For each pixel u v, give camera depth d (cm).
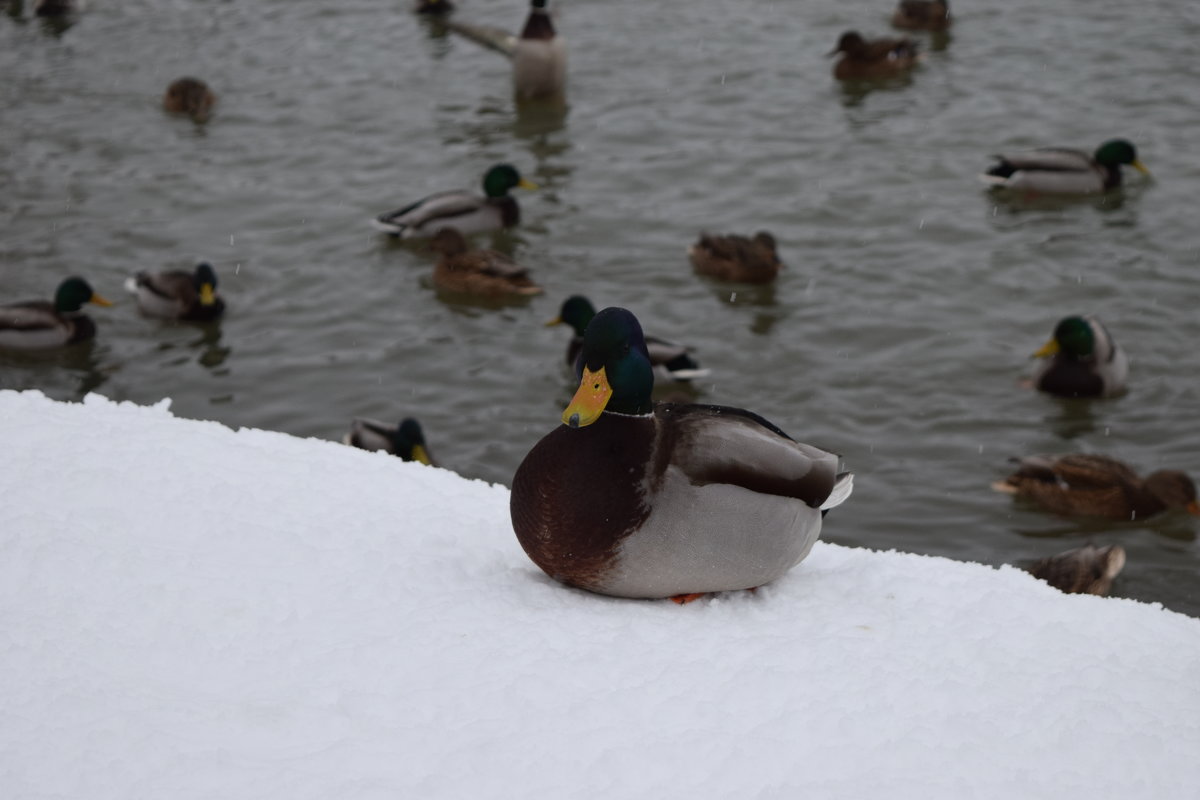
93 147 1881
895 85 2089
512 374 1305
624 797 339
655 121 1964
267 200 1720
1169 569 1014
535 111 2014
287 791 331
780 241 1581
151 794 327
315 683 388
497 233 1630
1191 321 1382
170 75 2175
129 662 394
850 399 1241
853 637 446
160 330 1406
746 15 2434
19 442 556
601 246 1588
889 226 1616
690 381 1273
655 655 417
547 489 458
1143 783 365
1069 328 1238
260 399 1261
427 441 1183
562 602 467
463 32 2123
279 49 2298
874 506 1079
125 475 528
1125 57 2158
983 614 476
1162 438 1184
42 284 1498
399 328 1405
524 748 356
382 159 1853
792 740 371
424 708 376
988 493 1101
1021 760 371
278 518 508
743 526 463
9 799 324
